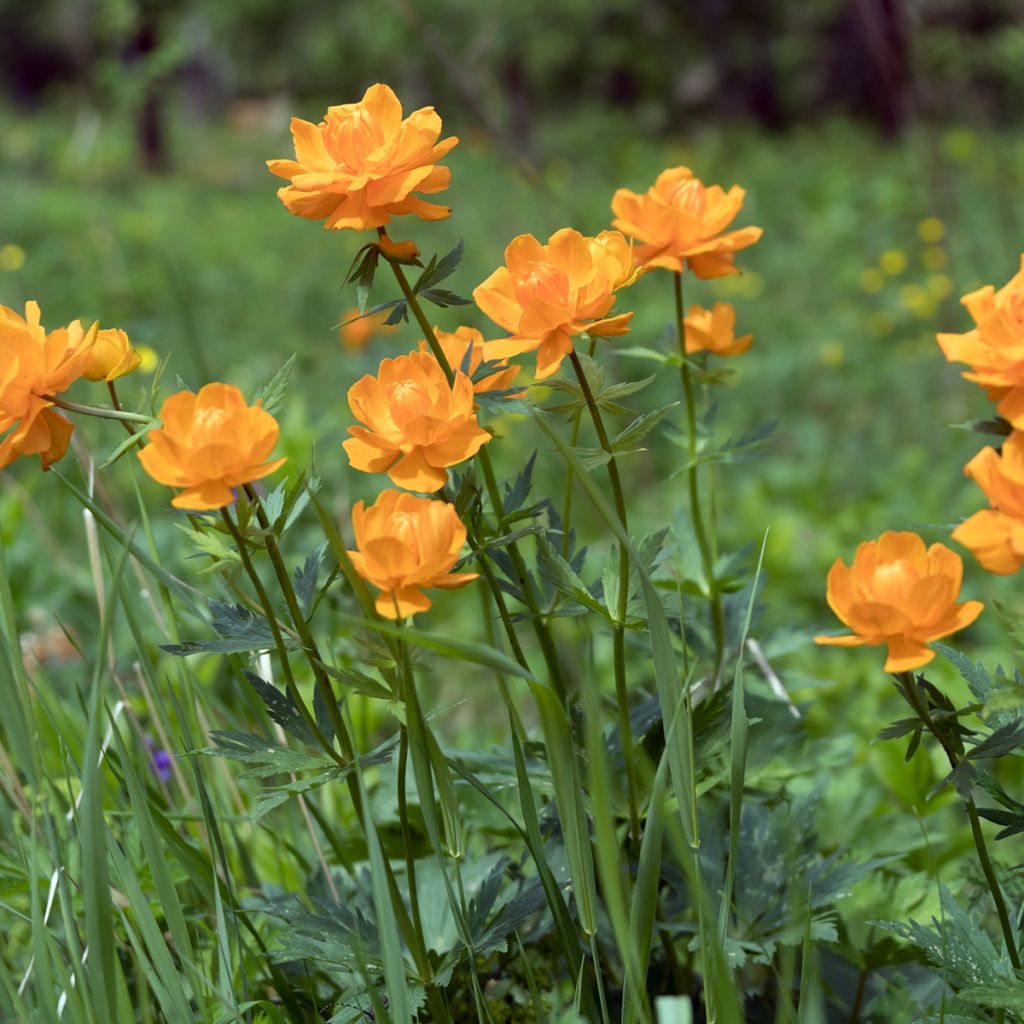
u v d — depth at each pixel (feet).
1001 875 4.09
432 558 3.61
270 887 4.30
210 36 46.14
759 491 9.37
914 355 14.16
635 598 3.90
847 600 3.59
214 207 31.27
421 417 3.65
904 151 29.25
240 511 3.69
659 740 4.03
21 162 38.55
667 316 15.60
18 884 4.14
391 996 3.63
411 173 3.72
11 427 3.72
